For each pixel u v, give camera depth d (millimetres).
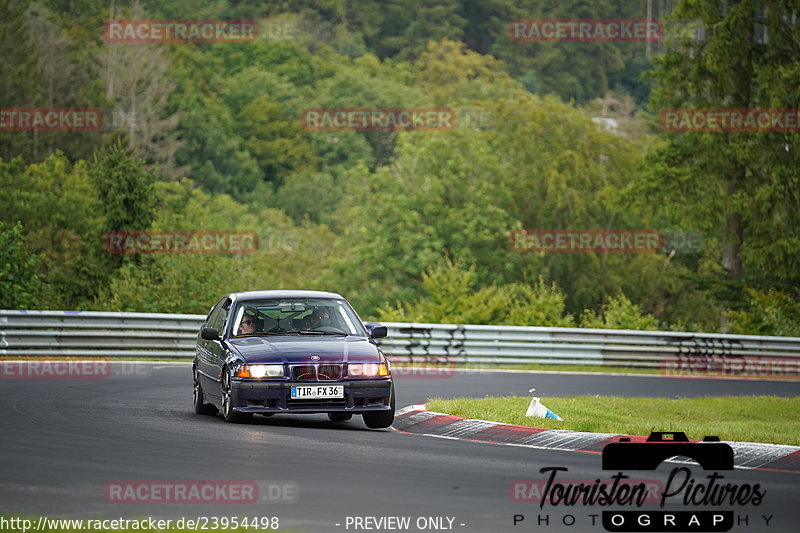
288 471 36562
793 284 177500
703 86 178625
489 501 32312
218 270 129500
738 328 134375
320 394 47969
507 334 99625
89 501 31062
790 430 51000
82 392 62062
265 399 47812
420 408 54094
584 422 50125
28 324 86188
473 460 40062
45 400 57156
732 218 178375
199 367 54094
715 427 50844
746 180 178750
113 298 122062
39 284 111062
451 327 98125
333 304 53281
